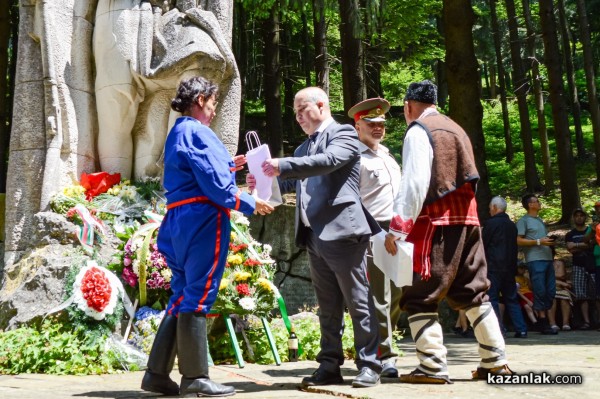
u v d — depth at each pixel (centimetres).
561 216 2195
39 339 597
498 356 466
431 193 457
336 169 463
